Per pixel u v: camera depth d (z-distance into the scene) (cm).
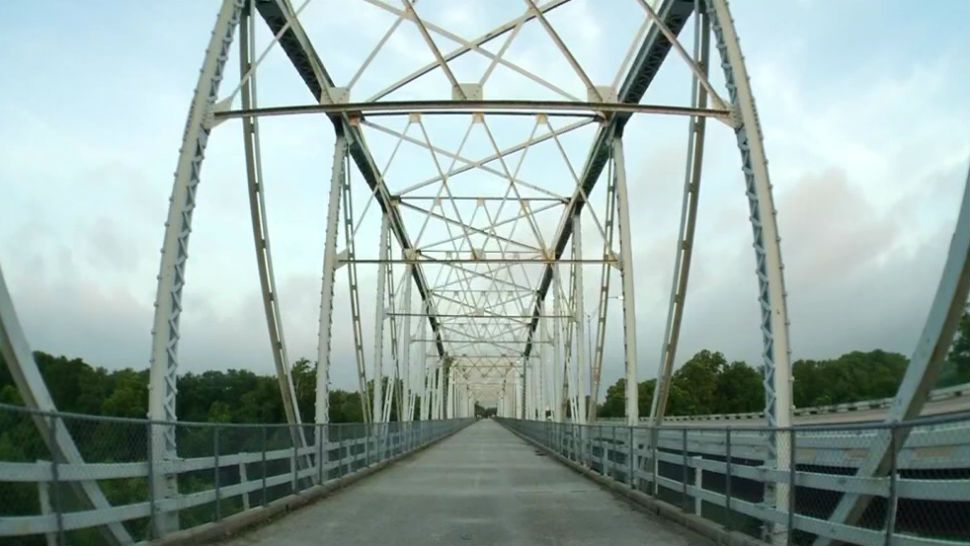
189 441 1129
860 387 6012
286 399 1958
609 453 2188
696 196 1870
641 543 1151
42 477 743
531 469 2820
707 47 1761
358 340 3027
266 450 1466
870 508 877
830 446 882
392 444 3244
